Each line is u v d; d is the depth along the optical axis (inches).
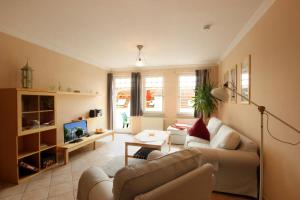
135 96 228.2
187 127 186.2
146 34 118.7
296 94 59.3
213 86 198.2
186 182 44.1
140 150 126.1
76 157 140.9
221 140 98.6
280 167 69.3
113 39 128.6
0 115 100.2
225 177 85.5
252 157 81.4
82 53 167.9
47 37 125.4
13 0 78.5
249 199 84.2
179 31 113.2
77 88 176.4
